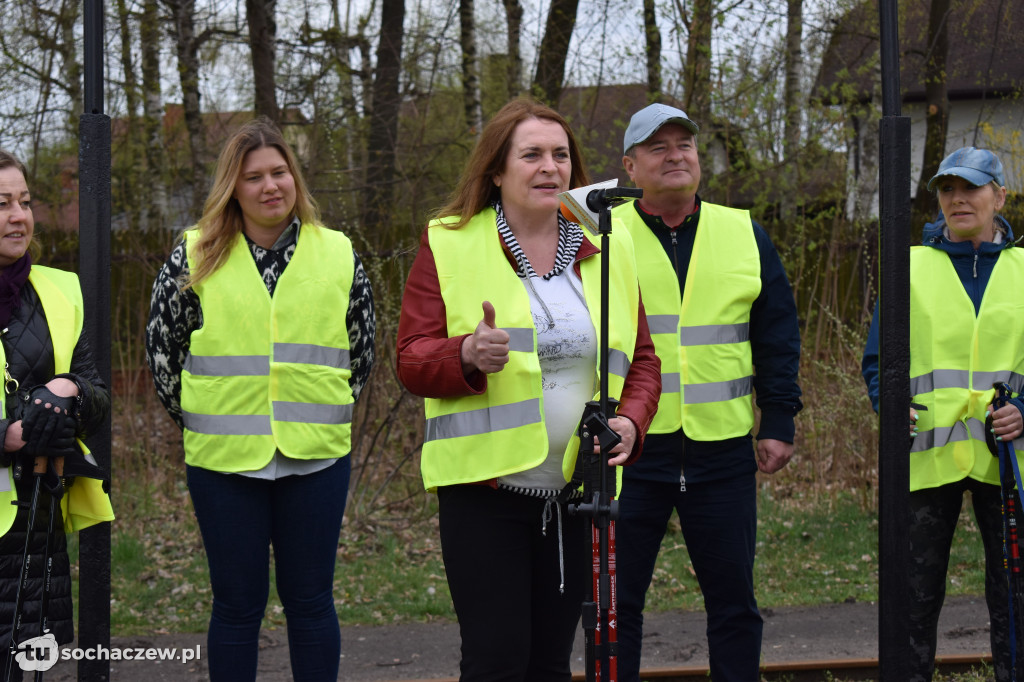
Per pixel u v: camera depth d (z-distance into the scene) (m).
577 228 3.07
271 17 10.91
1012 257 4.02
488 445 2.89
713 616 3.76
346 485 3.58
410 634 5.58
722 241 3.89
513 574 2.92
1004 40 12.71
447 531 2.97
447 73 11.60
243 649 3.36
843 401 7.70
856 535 7.11
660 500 3.76
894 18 3.23
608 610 2.65
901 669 3.23
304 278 3.54
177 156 12.02
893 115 3.23
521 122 3.00
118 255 9.30
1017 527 3.71
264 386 3.43
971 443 3.82
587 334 2.99
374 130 10.77
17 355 3.12
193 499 3.43
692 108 9.65
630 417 2.97
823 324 8.35
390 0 11.21
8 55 11.21
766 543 7.04
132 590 6.21
